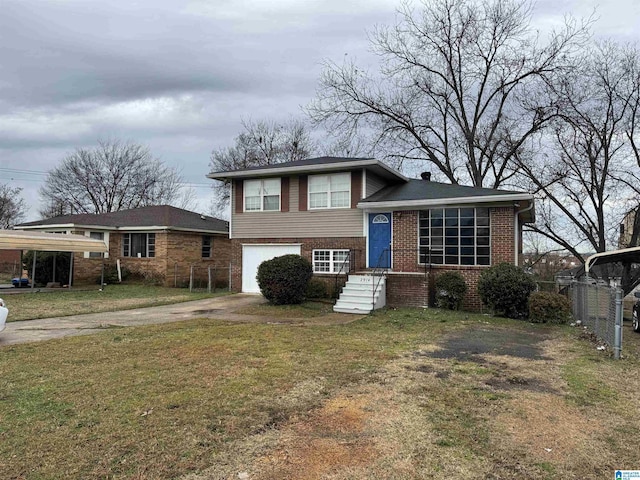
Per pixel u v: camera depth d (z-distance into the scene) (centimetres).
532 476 338
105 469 343
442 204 1459
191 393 534
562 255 3195
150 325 1054
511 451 381
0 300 887
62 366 664
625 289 1752
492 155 2772
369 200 1567
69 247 1942
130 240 2416
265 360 704
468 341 888
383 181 1798
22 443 389
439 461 361
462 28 2711
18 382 579
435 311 1337
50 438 400
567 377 617
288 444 393
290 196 1741
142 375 614
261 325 1060
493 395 533
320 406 492
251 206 1820
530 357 747
